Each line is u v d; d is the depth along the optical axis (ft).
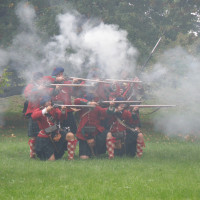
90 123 60.49
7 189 40.22
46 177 45.60
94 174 47.21
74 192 39.01
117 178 45.09
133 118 61.52
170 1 101.96
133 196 37.50
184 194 38.32
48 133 57.41
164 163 56.44
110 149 60.49
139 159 60.18
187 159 60.80
